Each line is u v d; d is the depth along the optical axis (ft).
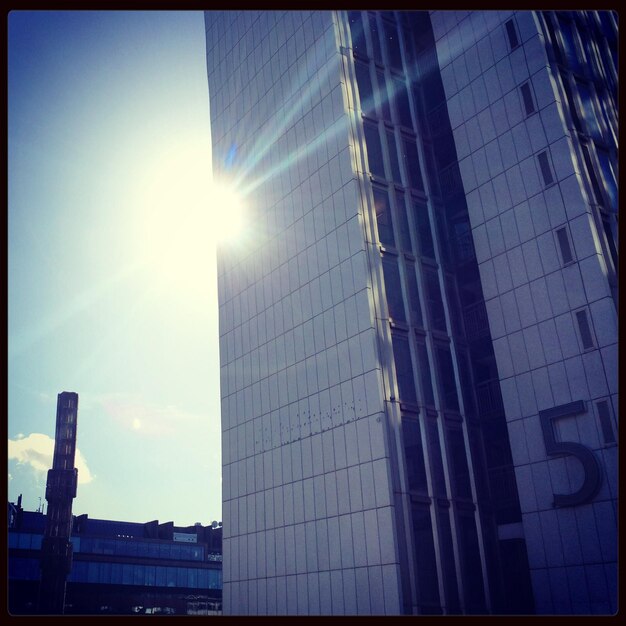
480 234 141.08
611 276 120.37
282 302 156.56
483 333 141.69
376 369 126.82
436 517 122.31
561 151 129.59
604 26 156.04
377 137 152.15
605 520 108.78
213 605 380.37
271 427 151.02
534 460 121.08
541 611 114.11
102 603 345.92
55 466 343.67
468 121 148.77
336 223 144.36
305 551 132.87
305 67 165.27
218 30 211.20
